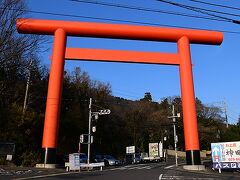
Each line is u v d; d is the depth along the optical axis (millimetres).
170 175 23062
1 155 32406
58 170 28219
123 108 83938
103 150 63594
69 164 29469
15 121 38469
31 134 40469
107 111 45781
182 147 95750
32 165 32594
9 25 27469
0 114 37938
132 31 31672
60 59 31094
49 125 29688
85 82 61406
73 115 53094
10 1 26953
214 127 95438
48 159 29391
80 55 31672
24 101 42438
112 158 47969
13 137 37594
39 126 41906
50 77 30781
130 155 58625
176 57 32656
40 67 45281
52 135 29594
